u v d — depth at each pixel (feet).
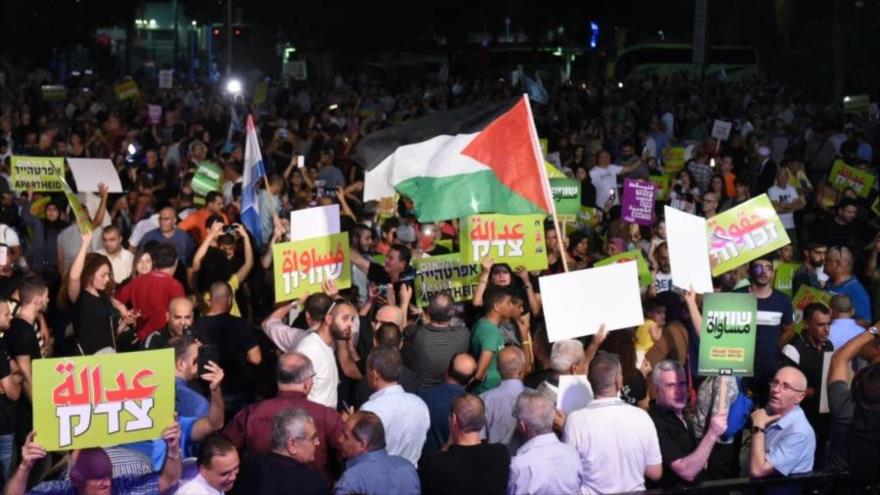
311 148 72.79
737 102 108.99
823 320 32.32
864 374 25.13
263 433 25.52
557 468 23.67
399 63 163.12
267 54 205.57
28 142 66.90
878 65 145.28
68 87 123.95
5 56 150.51
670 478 26.21
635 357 29.01
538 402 24.02
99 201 49.88
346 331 29.30
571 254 44.04
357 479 23.40
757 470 25.41
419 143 34.27
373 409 26.58
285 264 33.71
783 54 163.84
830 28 170.09
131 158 64.80
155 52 278.05
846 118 96.63
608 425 24.59
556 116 98.07
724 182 63.67
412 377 29.81
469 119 34.09
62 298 37.47
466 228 36.04
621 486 24.62
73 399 22.22
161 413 22.81
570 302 28.09
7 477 28.25
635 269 28.40
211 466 22.54
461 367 28.50
